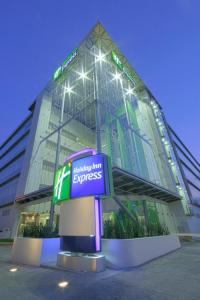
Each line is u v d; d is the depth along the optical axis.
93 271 5.73
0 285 4.68
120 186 14.87
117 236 7.29
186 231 21.83
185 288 4.12
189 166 41.53
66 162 8.17
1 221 25.02
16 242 8.66
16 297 3.85
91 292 4.04
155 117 36.25
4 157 39.28
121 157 24.27
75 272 5.85
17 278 5.34
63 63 30.80
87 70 26.89
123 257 6.41
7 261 8.34
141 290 4.07
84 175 6.81
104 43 29.47
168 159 31.33
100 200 6.70
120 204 9.88
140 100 36.19
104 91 24.77
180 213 22.98
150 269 5.98
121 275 5.35
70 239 6.65
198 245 13.50
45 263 7.15
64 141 30.58
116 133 25.89
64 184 7.43
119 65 31.05
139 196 17.20
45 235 8.35
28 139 28.31
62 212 7.16
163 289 4.09
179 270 5.75
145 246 7.50
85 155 7.56
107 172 6.52
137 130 29.14
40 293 4.06
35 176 24.08
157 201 20.34
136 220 9.71
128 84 32.81
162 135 34.00
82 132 34.94
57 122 31.16
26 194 21.30
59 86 31.59
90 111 32.16
